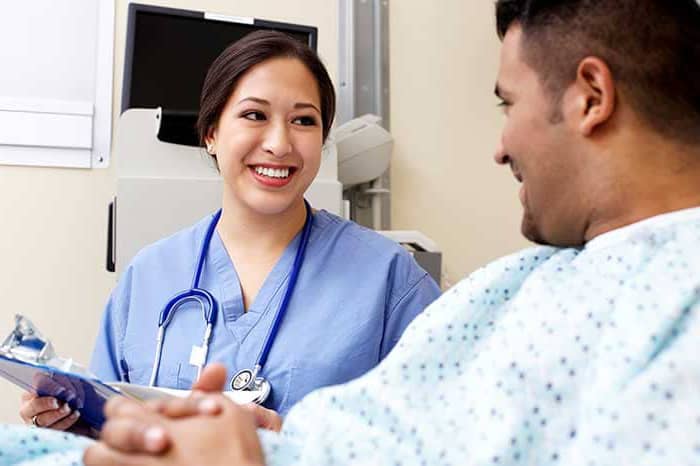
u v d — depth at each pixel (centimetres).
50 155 162
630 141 57
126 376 112
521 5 63
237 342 105
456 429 54
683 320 49
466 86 203
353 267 111
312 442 55
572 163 59
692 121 56
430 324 63
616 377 48
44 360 77
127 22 159
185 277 114
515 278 65
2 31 161
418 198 194
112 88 167
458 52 203
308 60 113
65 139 162
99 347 115
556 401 51
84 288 162
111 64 168
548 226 62
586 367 52
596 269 57
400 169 193
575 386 51
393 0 197
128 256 126
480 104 204
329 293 108
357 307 107
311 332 104
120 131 128
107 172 165
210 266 113
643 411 44
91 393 76
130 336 111
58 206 162
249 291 111
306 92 110
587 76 57
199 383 65
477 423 53
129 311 114
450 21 202
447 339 62
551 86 59
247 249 114
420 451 53
